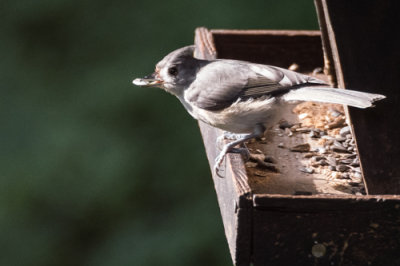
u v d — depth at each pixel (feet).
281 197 17.85
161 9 53.16
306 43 30.42
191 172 47.29
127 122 49.42
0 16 55.77
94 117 49.85
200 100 22.49
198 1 52.49
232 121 22.36
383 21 21.20
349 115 21.26
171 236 45.06
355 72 21.42
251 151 23.50
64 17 55.77
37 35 55.06
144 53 52.26
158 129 48.80
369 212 18.03
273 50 30.55
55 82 52.24
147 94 49.75
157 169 47.73
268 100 21.81
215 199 46.21
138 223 46.09
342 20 21.31
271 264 18.34
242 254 18.35
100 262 45.42
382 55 21.24
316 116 26.27
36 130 49.90
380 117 21.18
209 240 44.32
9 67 53.42
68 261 45.98
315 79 21.75
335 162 23.20
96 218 46.91
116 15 53.88
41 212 47.14
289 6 50.16
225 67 22.63
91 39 53.72
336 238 18.17
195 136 48.34
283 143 24.29
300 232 18.17
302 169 22.65
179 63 23.07
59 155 48.34
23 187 47.57
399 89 21.18
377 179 21.18
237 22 51.06
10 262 46.01
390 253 18.25
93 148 48.57
